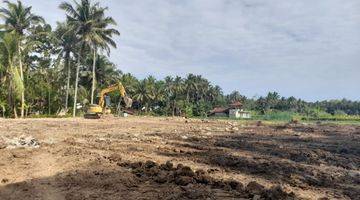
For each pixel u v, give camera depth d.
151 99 102.25
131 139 20.42
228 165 13.91
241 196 9.66
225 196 9.61
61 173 11.70
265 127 34.38
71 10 52.50
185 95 121.44
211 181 10.84
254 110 130.25
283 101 142.50
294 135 27.31
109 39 54.19
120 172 11.73
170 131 26.56
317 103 156.12
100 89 65.06
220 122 39.78
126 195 9.59
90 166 12.59
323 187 11.64
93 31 52.41
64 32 54.91
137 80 99.00
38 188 10.23
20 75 47.84
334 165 15.36
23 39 49.06
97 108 38.75
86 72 63.62
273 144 20.95
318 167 14.66
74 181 10.80
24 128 25.06
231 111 107.06
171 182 10.84
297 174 13.02
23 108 49.22
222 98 139.12
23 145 16.39
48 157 14.07
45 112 59.03
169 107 110.25
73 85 63.94
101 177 11.20
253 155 16.69
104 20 53.25
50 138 19.48
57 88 61.31
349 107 154.75
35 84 57.28
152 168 11.91
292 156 16.88
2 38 46.22
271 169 13.47
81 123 31.08
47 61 60.62
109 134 22.70
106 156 14.32
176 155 15.59
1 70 47.75
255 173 12.87
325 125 40.25
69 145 17.06
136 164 12.66
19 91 47.06
